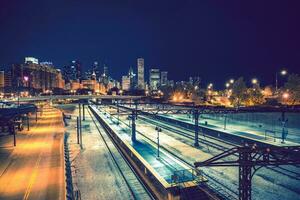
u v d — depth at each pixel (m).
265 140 45.62
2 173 34.75
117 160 41.75
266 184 28.80
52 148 49.09
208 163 18.23
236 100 89.00
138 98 198.75
